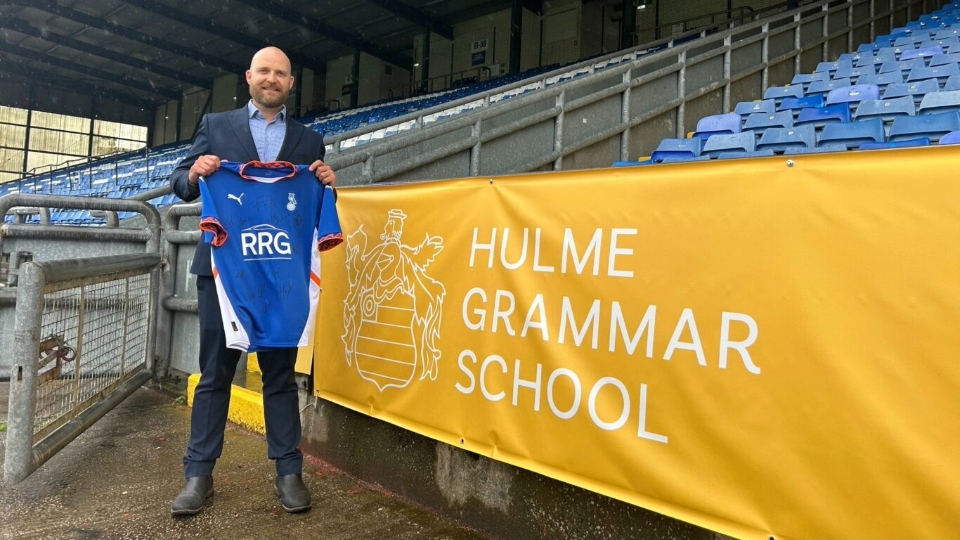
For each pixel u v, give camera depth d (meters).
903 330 1.39
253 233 2.48
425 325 2.49
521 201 2.20
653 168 1.85
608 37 20.80
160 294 4.42
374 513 2.49
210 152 2.57
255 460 3.03
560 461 1.99
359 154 3.80
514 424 2.13
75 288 3.05
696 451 1.69
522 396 2.11
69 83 29.88
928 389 1.35
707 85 7.82
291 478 2.52
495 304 2.23
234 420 3.60
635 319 1.84
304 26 22.70
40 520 2.37
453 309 2.38
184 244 4.39
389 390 2.63
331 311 3.00
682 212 1.77
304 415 3.16
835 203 1.51
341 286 2.96
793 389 1.53
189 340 4.33
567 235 2.04
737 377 1.63
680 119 7.32
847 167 1.50
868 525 1.41
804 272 1.54
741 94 8.46
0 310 4.47
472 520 2.35
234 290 2.43
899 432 1.38
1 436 3.30
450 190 2.46
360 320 2.82
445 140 5.71
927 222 1.38
